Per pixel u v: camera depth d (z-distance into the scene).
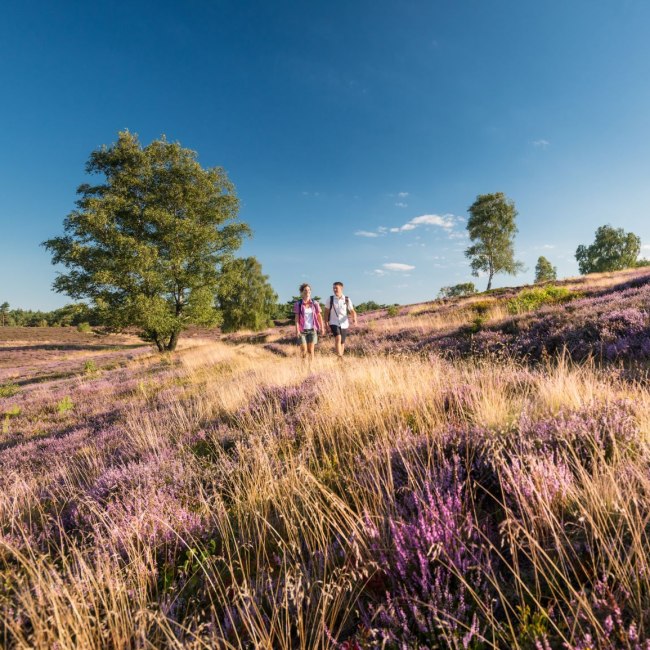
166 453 4.19
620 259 78.50
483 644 1.41
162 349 29.45
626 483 1.98
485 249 64.38
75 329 99.81
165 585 2.07
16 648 1.53
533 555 1.56
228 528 2.54
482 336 9.62
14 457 5.94
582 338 7.22
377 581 1.82
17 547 2.59
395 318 21.94
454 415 3.71
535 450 2.46
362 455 3.22
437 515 1.84
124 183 26.75
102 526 2.78
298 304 10.21
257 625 1.70
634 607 1.37
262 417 5.00
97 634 1.67
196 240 26.89
